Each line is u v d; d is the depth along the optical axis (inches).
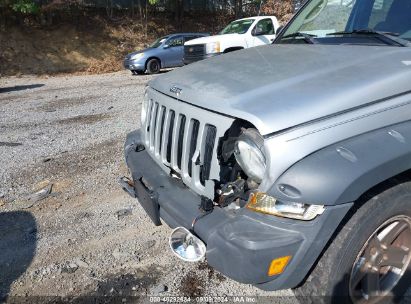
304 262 78.0
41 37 731.4
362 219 80.4
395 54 95.6
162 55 618.5
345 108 80.3
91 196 163.6
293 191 74.5
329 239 79.0
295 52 111.2
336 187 73.4
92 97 404.2
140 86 475.2
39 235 135.3
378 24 116.5
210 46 453.1
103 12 836.0
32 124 291.1
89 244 129.2
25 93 462.6
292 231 75.7
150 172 110.3
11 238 133.8
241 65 107.0
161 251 124.4
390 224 87.1
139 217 145.5
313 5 143.2
